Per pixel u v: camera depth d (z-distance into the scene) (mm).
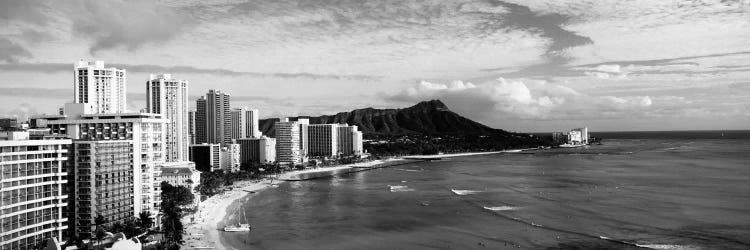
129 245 151875
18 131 188250
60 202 187250
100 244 188625
